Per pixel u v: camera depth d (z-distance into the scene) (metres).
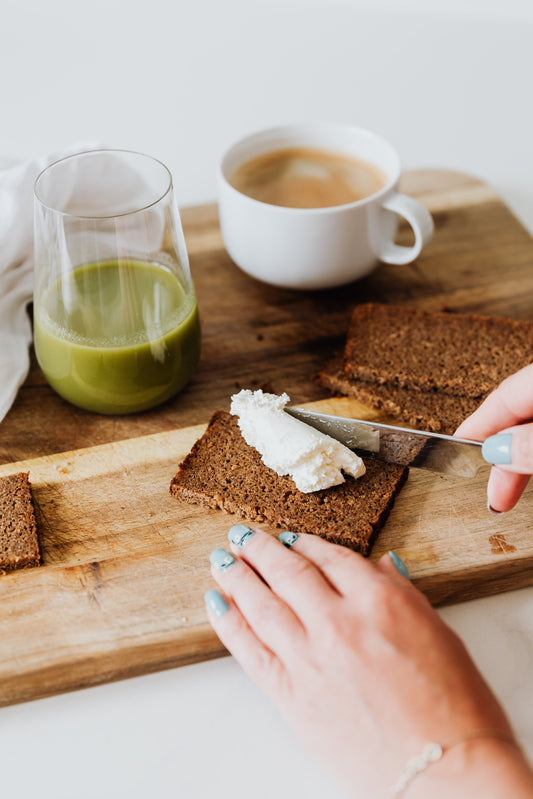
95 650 0.46
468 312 0.61
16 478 0.51
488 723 0.40
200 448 0.53
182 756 0.44
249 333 0.60
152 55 0.87
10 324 0.58
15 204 0.57
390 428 0.50
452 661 0.42
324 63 0.87
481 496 0.51
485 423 0.49
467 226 0.67
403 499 0.51
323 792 0.43
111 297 0.51
